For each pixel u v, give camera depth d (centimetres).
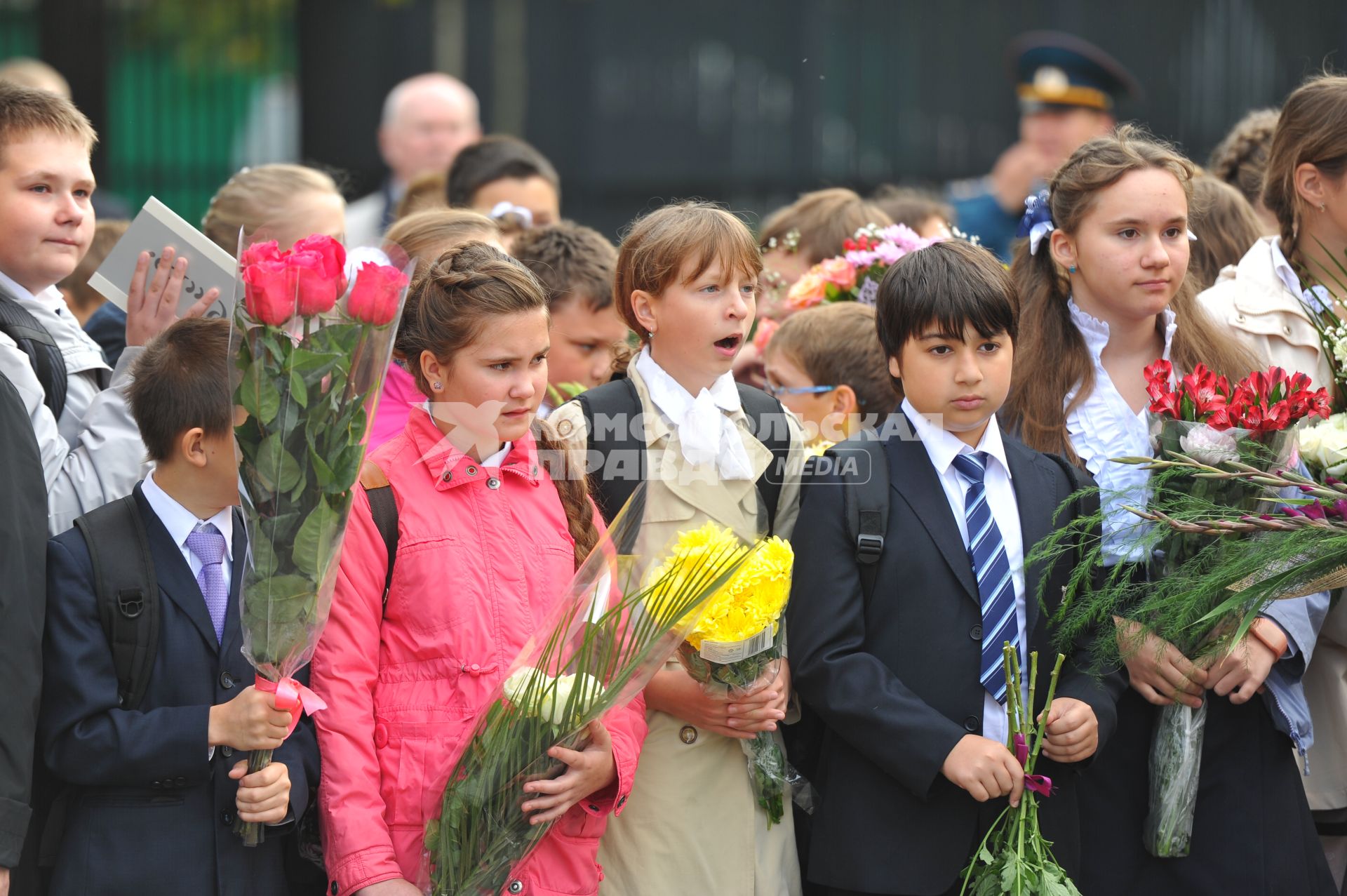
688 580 570
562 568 625
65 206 705
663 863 645
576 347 843
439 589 600
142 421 603
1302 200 766
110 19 2055
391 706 597
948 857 631
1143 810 688
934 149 2050
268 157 2114
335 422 534
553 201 1176
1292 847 678
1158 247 702
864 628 650
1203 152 1983
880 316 677
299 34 2073
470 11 2067
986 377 648
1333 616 746
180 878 573
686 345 658
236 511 617
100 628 582
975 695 638
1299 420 650
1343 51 1961
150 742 561
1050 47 1602
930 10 2038
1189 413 646
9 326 692
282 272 521
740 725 629
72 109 728
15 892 605
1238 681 662
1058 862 645
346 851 566
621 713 613
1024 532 649
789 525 687
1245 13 1969
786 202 2064
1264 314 768
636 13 2058
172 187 2094
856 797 645
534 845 581
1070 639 646
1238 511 600
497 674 595
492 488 627
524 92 2072
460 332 606
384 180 2078
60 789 604
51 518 657
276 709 551
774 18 2052
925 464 664
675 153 2067
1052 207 744
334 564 553
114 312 880
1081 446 720
